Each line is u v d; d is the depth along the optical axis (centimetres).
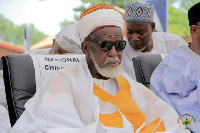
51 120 250
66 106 258
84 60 279
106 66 268
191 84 303
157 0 607
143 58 352
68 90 267
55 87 266
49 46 629
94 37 266
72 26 421
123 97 274
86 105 262
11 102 299
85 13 273
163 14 612
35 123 243
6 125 277
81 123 254
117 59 268
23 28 620
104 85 280
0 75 332
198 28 317
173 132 261
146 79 345
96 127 239
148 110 283
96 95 272
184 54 328
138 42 444
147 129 260
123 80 287
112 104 270
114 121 262
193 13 318
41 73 312
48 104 256
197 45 322
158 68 332
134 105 271
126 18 445
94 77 281
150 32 447
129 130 251
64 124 250
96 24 265
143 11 431
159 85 321
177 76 314
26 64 309
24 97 301
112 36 264
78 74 272
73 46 413
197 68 318
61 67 323
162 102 282
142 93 288
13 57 307
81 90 266
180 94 305
